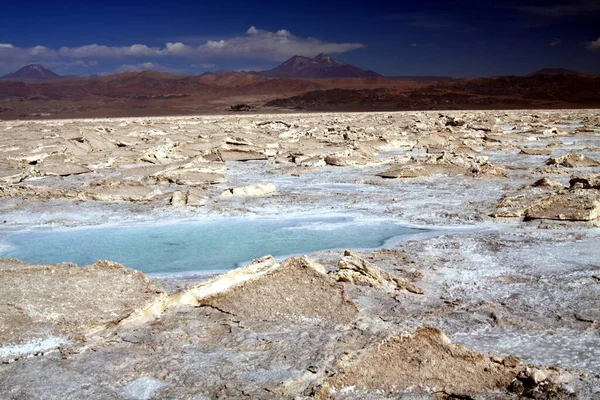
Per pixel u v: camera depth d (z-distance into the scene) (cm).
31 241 1423
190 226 1551
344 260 1036
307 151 3067
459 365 659
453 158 2442
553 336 782
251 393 622
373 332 738
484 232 1418
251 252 1296
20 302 836
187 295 915
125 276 949
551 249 1230
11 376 675
